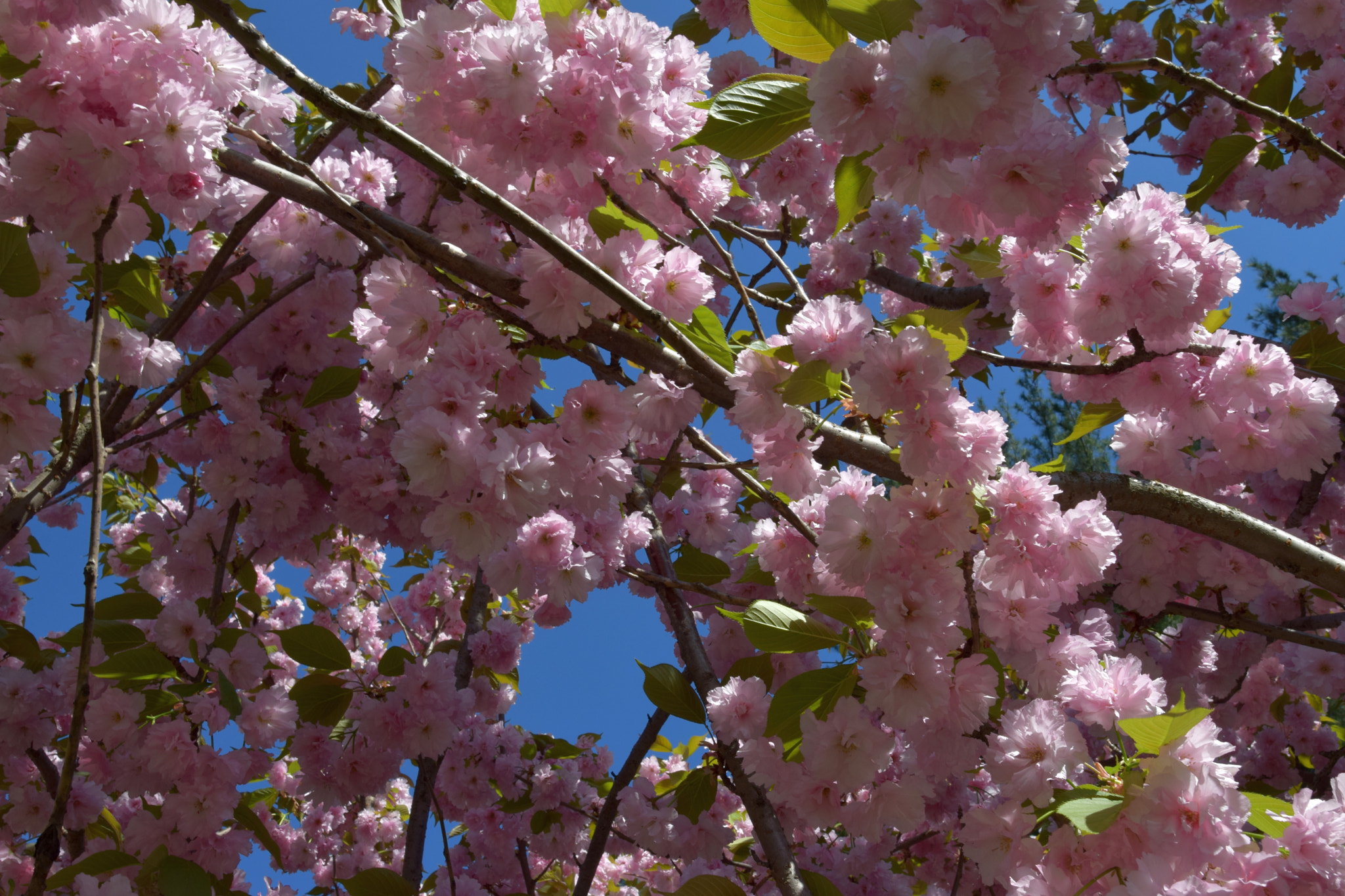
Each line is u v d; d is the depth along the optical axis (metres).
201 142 1.75
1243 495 3.23
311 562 3.90
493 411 2.04
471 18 1.93
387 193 3.20
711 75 3.94
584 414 1.99
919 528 1.66
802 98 1.53
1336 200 4.20
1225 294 2.12
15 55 1.67
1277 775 4.76
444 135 2.15
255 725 2.65
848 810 1.85
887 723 1.66
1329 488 4.23
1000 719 1.84
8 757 2.79
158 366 2.46
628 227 2.07
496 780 4.28
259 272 3.37
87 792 2.98
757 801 1.97
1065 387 2.59
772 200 3.95
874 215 4.75
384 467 3.19
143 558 4.11
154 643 2.64
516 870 4.53
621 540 2.53
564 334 1.93
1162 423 2.74
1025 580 1.69
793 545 2.21
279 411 3.27
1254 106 2.69
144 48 1.73
